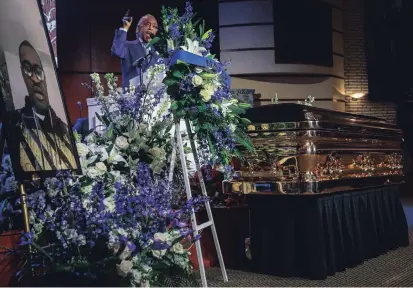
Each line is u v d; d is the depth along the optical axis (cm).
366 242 458
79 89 836
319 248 381
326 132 398
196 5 959
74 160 292
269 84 988
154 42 359
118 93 355
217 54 971
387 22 1147
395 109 1166
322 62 1014
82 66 841
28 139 268
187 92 345
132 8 873
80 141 344
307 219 386
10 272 284
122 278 255
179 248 291
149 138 343
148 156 335
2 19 274
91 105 469
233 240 425
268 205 403
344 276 393
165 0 891
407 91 1148
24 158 262
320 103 1023
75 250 261
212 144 356
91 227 263
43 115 284
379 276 392
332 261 393
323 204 394
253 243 411
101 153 315
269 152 394
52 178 283
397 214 527
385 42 1147
